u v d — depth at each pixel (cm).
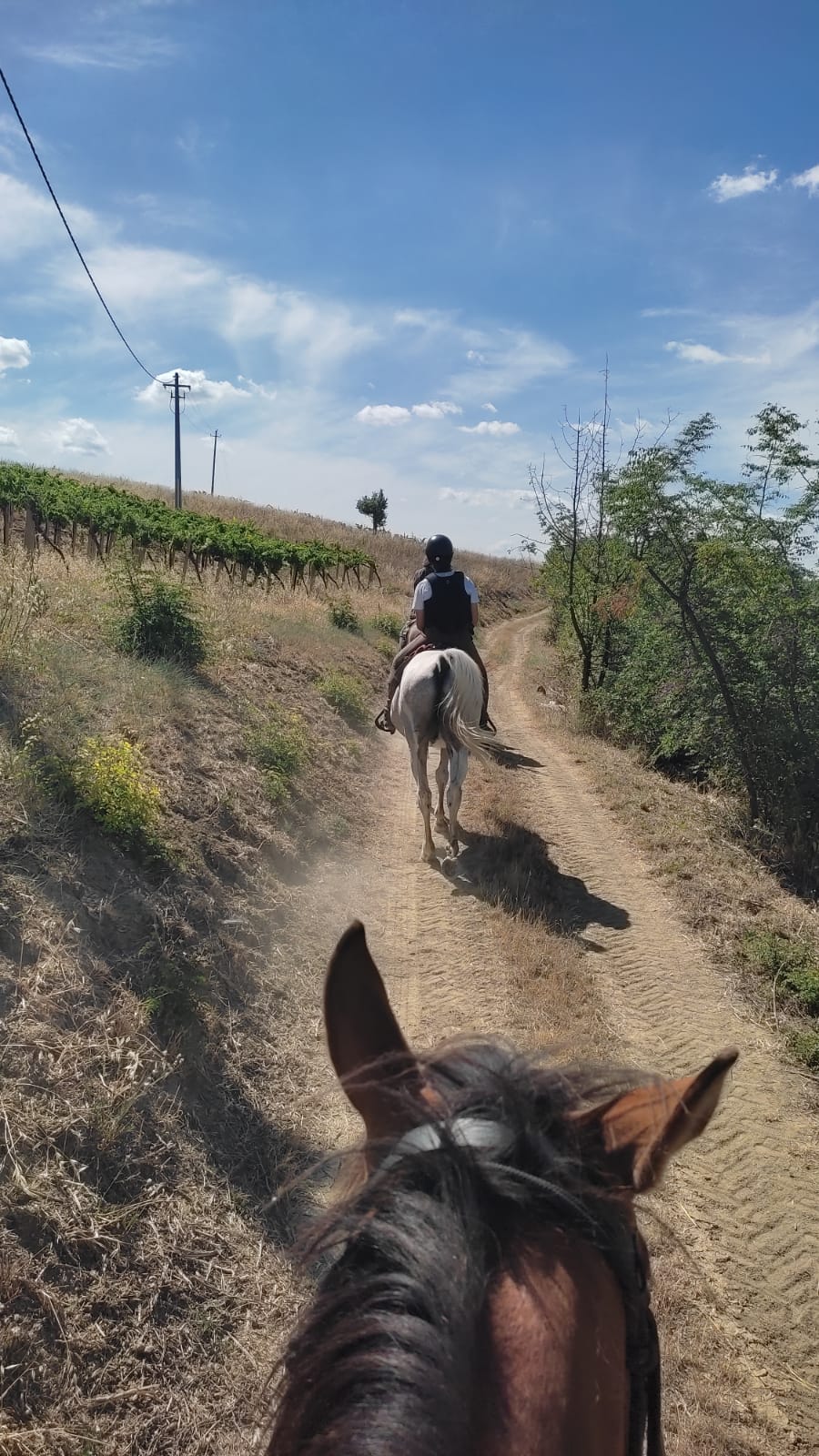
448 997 584
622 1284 125
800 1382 353
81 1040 389
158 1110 389
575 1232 119
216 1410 298
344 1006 155
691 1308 379
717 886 842
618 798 1106
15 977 395
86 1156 350
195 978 471
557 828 976
